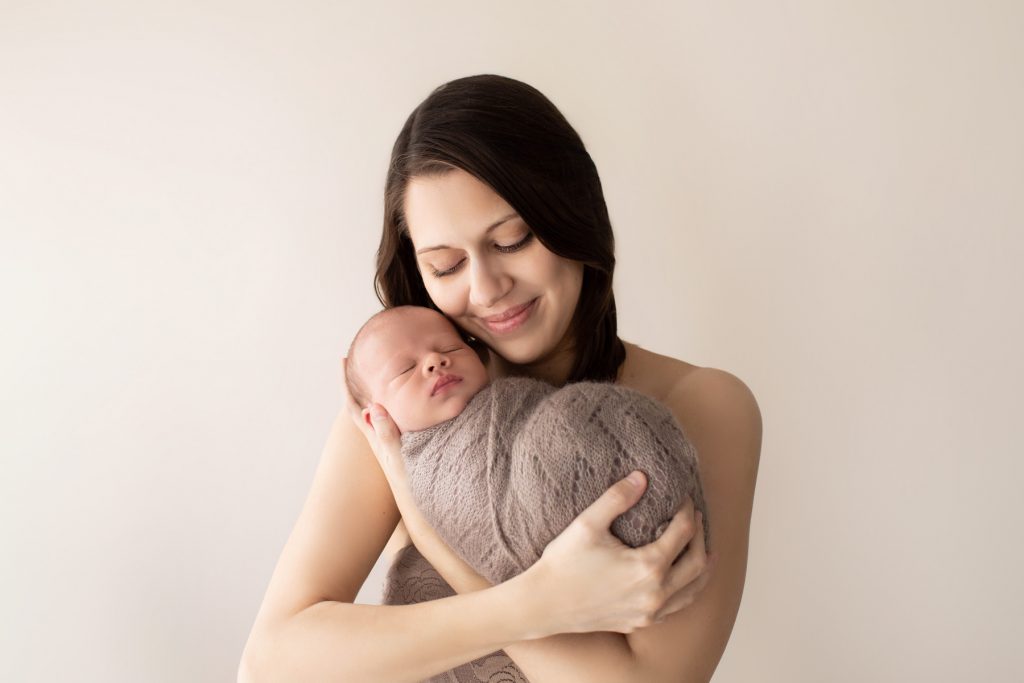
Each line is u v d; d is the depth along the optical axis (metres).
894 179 1.84
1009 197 1.81
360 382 1.37
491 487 1.15
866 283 1.89
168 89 1.92
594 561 1.06
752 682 2.13
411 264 1.48
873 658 2.06
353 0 1.87
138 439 2.04
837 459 1.98
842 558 2.03
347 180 1.93
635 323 1.99
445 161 1.20
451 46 1.88
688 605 1.18
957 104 1.80
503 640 1.11
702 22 1.83
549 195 1.23
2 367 2.01
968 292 1.86
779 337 1.94
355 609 1.23
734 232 1.91
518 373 1.49
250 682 1.25
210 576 2.10
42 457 2.04
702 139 1.88
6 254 1.97
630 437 1.10
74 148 1.94
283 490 2.06
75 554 2.07
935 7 1.77
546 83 1.89
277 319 2.00
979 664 2.02
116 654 2.11
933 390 1.92
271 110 1.92
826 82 1.83
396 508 1.40
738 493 1.28
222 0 1.89
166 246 1.97
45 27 1.90
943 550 1.98
